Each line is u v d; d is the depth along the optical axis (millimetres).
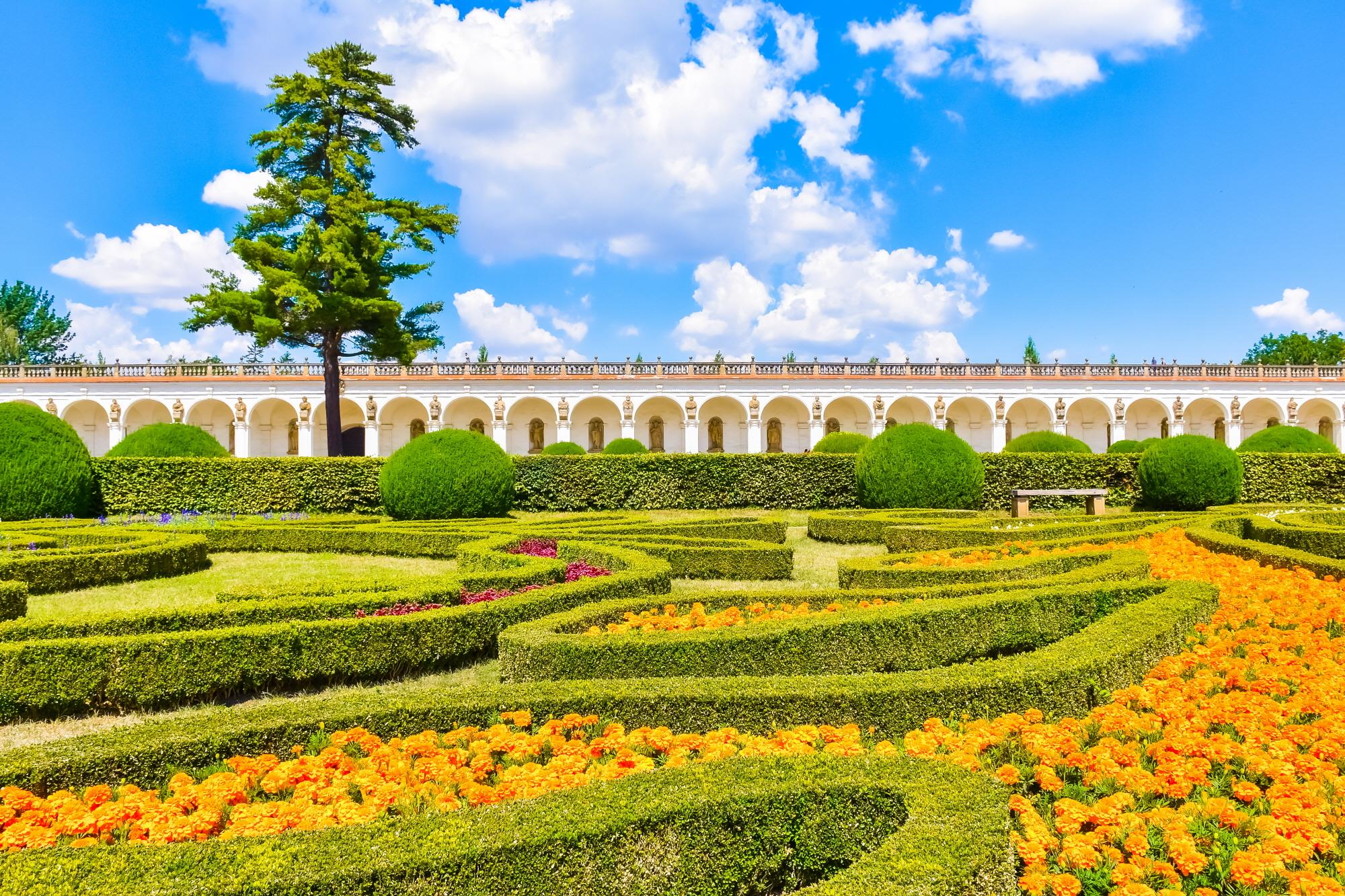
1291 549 11438
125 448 24359
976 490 21484
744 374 49719
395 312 30703
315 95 30797
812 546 17281
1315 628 7711
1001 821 3625
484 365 49062
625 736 5223
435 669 8109
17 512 18875
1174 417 50656
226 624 7980
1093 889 3631
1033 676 5625
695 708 5379
